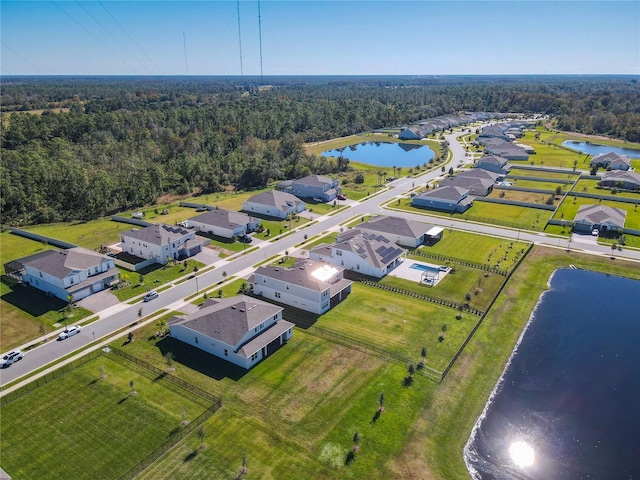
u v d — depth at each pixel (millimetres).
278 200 112562
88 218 111688
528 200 123125
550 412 48719
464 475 40594
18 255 88688
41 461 40875
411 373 52531
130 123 199500
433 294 71812
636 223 103375
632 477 41500
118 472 39594
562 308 69562
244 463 39375
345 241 82562
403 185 141625
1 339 59719
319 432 44094
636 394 51688
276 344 58562
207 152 166750
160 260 82562
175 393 49406
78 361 55125
